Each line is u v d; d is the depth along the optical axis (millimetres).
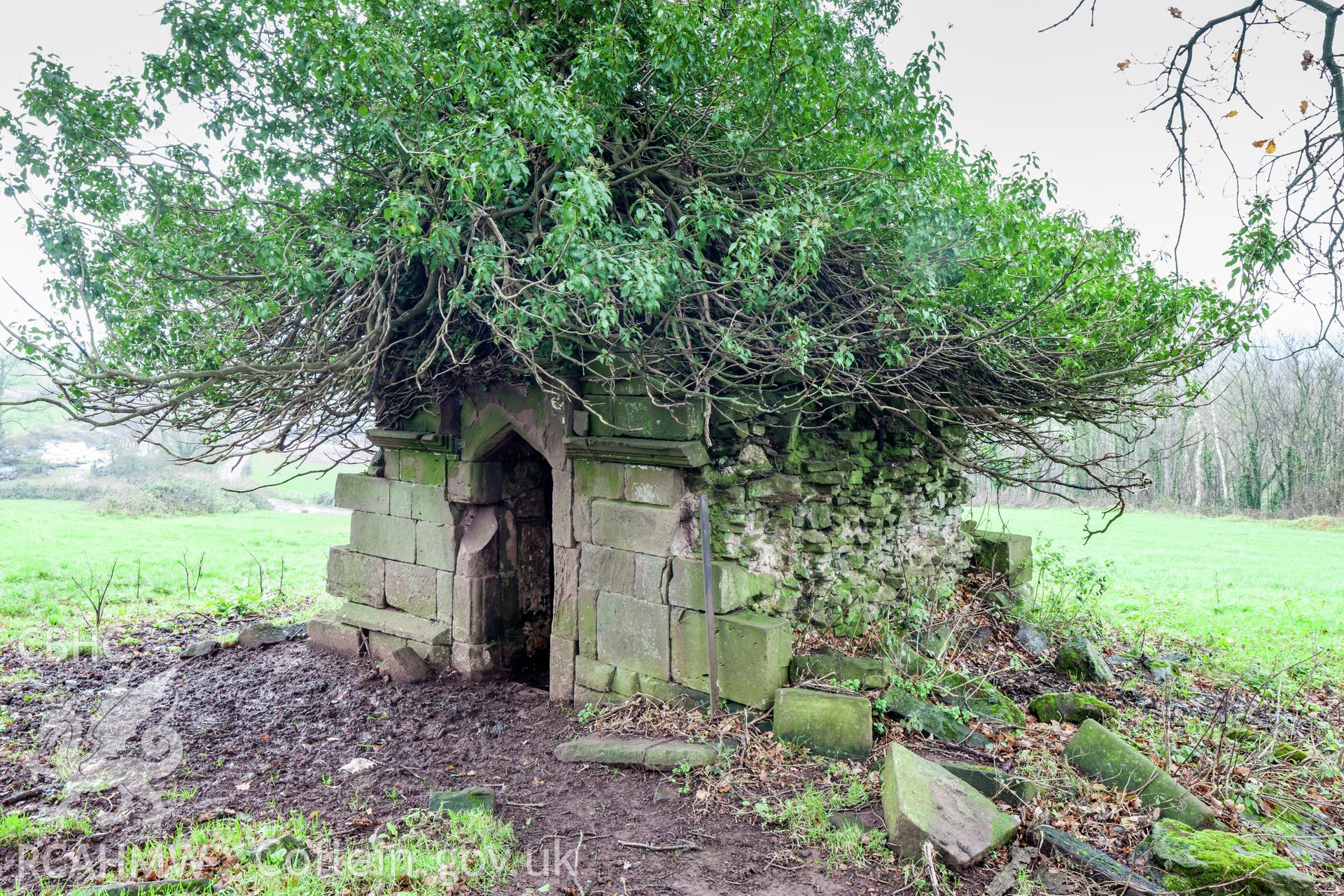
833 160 5125
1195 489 26344
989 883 3688
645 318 5285
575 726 5836
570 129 4039
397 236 4551
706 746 4906
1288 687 7145
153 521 19812
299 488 29672
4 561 12539
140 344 4965
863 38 5898
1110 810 4391
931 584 7453
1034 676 6777
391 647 7492
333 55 4125
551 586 7711
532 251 4566
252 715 6324
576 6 4832
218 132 5031
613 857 4016
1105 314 5918
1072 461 6199
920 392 6258
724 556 5617
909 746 4992
